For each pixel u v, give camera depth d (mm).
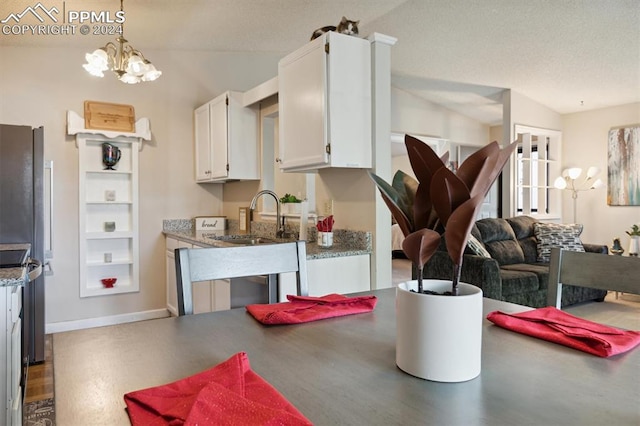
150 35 3648
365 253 2688
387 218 2729
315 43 2521
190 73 4305
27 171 2959
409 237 750
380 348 923
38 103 3633
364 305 1249
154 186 4184
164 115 4203
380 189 821
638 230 5098
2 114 3514
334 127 2467
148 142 4141
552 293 1316
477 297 766
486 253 4004
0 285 1639
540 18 3691
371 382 747
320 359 858
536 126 5824
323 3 3283
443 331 744
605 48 4098
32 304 2936
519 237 4957
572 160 6078
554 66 4645
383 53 2672
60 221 3730
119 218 4098
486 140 7328
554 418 617
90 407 658
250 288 2559
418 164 771
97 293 3898
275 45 4191
